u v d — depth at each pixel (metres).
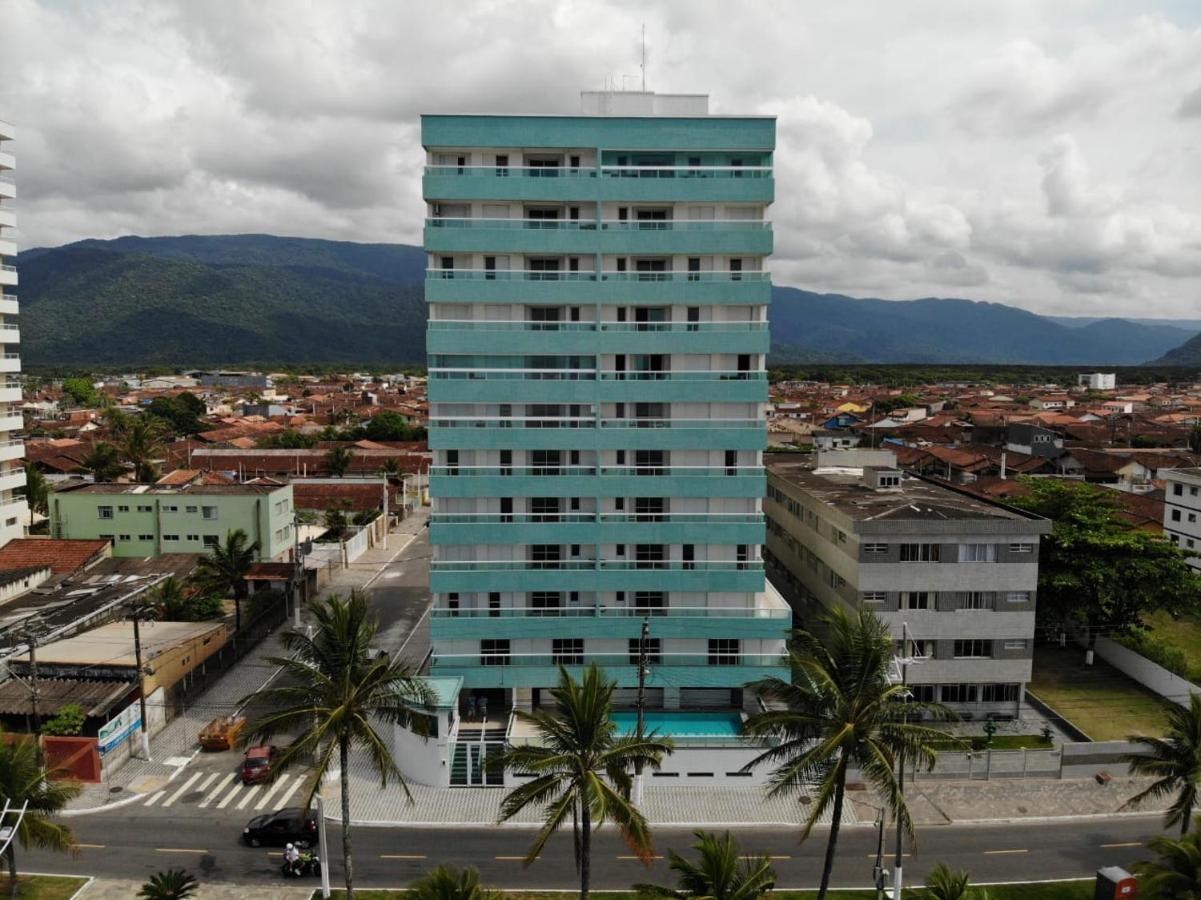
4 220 69.69
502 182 45.91
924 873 37.06
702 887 27.09
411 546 96.88
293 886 35.53
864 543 49.06
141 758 46.28
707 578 47.47
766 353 47.06
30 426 164.50
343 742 31.64
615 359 47.53
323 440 150.25
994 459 122.56
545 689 48.34
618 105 50.16
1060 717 51.53
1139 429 152.25
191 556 75.19
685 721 47.00
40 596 65.19
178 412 171.50
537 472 47.50
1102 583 54.97
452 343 46.16
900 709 29.67
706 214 47.72
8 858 34.94
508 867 37.28
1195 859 29.84
